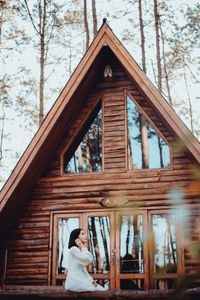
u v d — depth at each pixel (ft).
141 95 29.96
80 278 21.29
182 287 3.81
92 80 29.68
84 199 28.22
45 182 29.19
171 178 27.40
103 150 29.14
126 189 27.81
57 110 26.63
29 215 28.73
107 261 26.68
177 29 64.18
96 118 30.19
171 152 28.02
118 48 27.58
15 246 28.22
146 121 29.32
